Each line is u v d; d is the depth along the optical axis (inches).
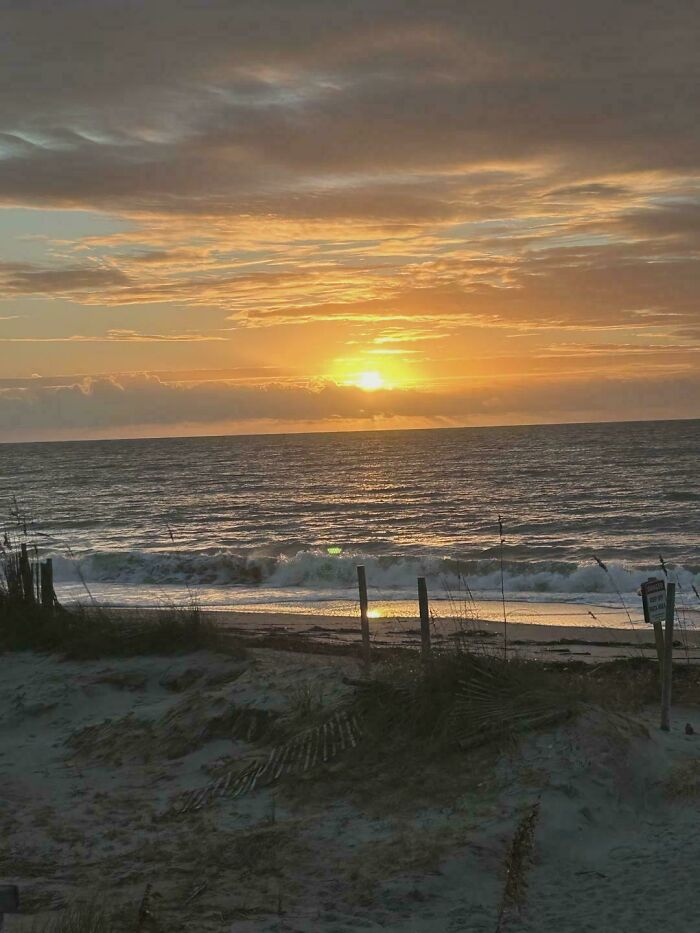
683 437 5452.8
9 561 604.7
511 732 294.8
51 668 466.3
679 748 306.0
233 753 331.9
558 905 209.2
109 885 235.8
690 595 826.8
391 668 377.1
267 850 249.0
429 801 269.6
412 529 1742.1
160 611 572.7
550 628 665.6
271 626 701.9
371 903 213.5
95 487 3201.3
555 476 2955.2
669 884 214.5
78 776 330.6
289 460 4608.8
